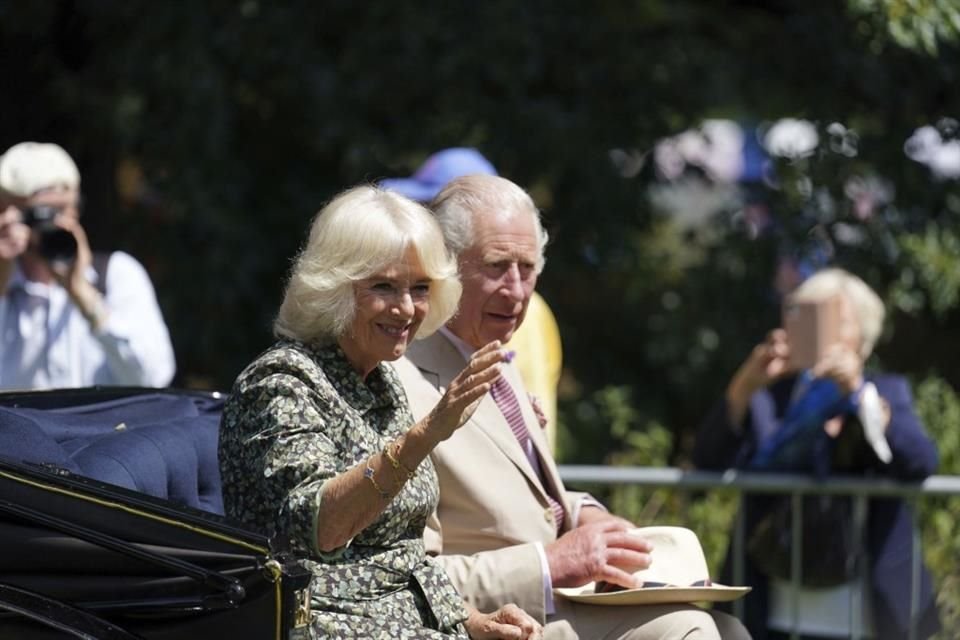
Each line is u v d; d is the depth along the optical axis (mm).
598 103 32156
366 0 30516
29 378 19141
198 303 30375
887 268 33188
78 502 11461
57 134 30453
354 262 12445
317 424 12156
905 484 19531
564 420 33250
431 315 13172
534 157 31109
